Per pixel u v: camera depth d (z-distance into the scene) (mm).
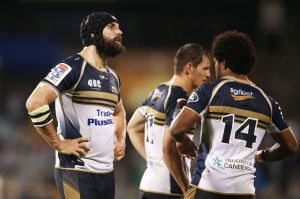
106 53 18672
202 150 17641
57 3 79375
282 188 49531
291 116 71625
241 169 17281
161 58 76438
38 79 76375
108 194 18719
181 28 81688
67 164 18266
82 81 18156
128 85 75375
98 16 18641
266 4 76562
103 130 18422
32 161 55750
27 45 72438
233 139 17297
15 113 71625
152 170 20609
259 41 78500
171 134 17688
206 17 81188
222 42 17797
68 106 18219
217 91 17406
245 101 17469
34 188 48812
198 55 20109
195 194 17469
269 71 75812
